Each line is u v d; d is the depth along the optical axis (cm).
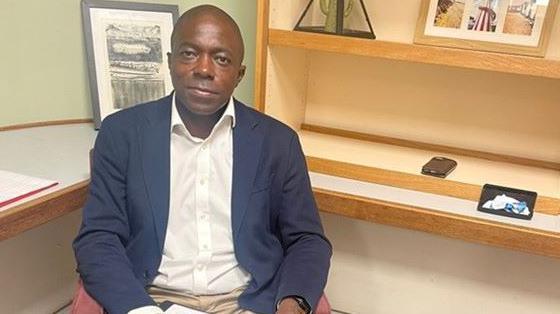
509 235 141
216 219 132
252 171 131
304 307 118
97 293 116
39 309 195
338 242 208
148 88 191
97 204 129
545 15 155
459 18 165
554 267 181
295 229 136
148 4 190
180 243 132
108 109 187
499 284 190
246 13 198
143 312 112
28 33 174
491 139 189
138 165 129
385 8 186
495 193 152
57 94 187
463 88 188
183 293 134
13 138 171
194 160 130
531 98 180
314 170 173
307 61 204
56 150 163
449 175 166
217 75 122
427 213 147
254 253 133
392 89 197
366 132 205
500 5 160
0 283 178
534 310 189
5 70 172
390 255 202
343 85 203
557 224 145
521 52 158
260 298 132
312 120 212
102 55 185
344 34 169
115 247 125
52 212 131
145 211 128
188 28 122
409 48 154
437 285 198
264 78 173
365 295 211
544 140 183
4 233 118
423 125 197
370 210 153
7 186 132
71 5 181
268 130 136
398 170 167
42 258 191
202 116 129
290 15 180
